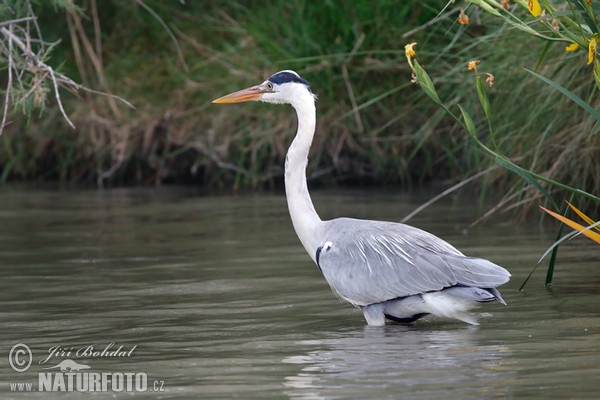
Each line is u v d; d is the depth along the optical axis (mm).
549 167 14984
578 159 14586
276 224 16875
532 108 14727
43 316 10484
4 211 19266
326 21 21609
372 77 21438
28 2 13039
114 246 15062
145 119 23547
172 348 8930
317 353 8578
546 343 8641
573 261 12703
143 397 7383
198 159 23234
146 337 9414
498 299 9508
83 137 23922
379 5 20984
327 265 10375
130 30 25078
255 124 22547
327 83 21609
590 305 10234
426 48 19844
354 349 8711
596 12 10305
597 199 9781
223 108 22922
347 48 21297
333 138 21844
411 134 21078
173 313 10500
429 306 9695
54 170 24781
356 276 10078
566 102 14125
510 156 15375
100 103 24094
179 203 20047
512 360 8055
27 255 14469
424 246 9992
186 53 24375
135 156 23703
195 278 12477
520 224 15859
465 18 9594
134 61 24609
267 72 22297
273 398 7203
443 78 16984
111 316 10414
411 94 20656
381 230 10320
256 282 12156
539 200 15211
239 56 23078
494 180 16406
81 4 24625
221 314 10414
